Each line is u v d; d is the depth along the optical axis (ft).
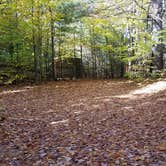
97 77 101.91
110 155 20.18
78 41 98.27
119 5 91.71
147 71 69.97
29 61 75.77
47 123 31.27
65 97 49.52
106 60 108.06
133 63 83.97
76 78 95.40
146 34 68.80
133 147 21.49
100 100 44.86
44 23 77.25
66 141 24.40
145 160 18.71
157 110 33.53
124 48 82.99
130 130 26.50
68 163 19.36
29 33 73.77
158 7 70.44
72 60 102.47
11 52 73.56
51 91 57.16
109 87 60.80
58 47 94.58
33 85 68.44
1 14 66.23
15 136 26.16
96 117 33.17
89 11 98.53
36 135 26.50
